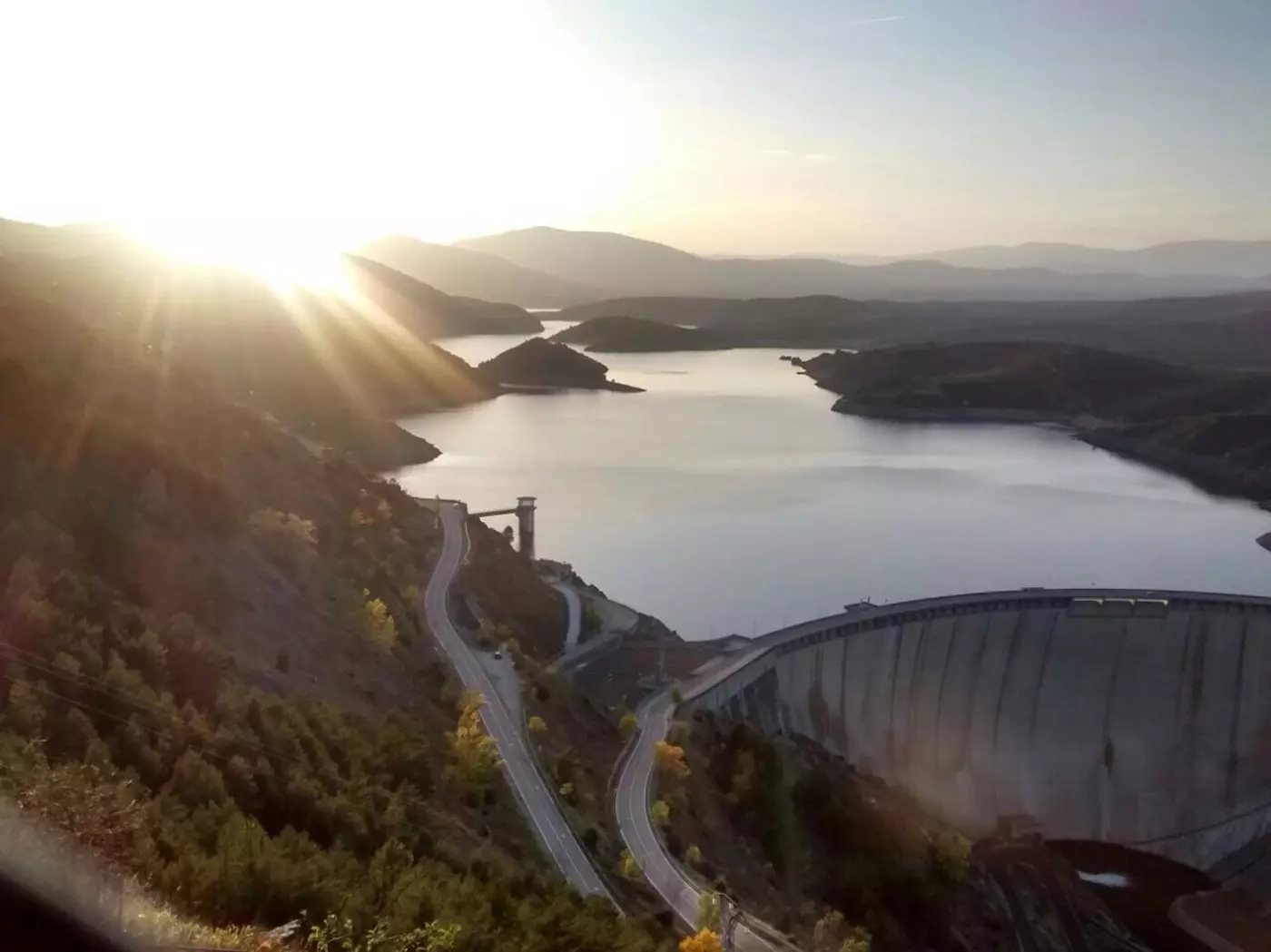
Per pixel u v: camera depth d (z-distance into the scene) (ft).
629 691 424.46
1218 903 464.24
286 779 173.37
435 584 447.42
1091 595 545.44
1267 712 510.99
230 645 247.09
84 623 189.06
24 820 90.12
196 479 300.61
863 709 500.33
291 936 108.37
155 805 128.57
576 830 265.13
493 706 329.93
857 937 287.07
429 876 147.33
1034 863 463.42
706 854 299.38
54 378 296.51
